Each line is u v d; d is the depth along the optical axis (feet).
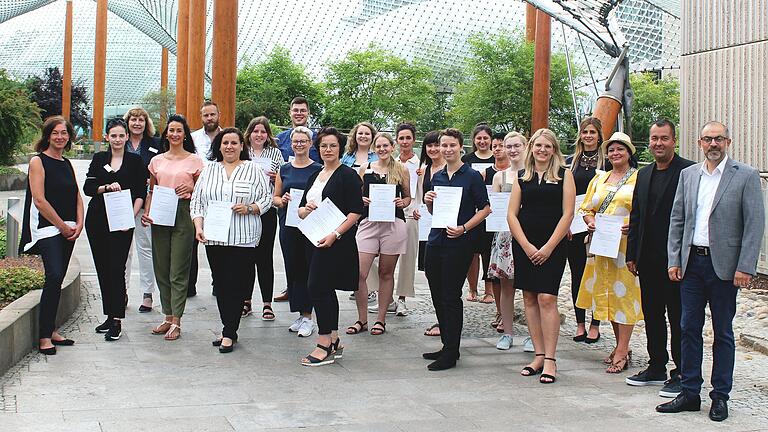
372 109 149.89
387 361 22.53
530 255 20.71
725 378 17.66
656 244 19.89
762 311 30.68
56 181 22.35
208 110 29.68
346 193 22.20
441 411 17.65
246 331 25.99
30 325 22.11
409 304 32.01
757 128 41.14
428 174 26.55
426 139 27.14
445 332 21.97
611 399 19.02
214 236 22.66
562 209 20.90
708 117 44.60
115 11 157.48
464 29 146.30
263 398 18.34
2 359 19.71
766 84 40.47
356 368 21.57
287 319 28.14
